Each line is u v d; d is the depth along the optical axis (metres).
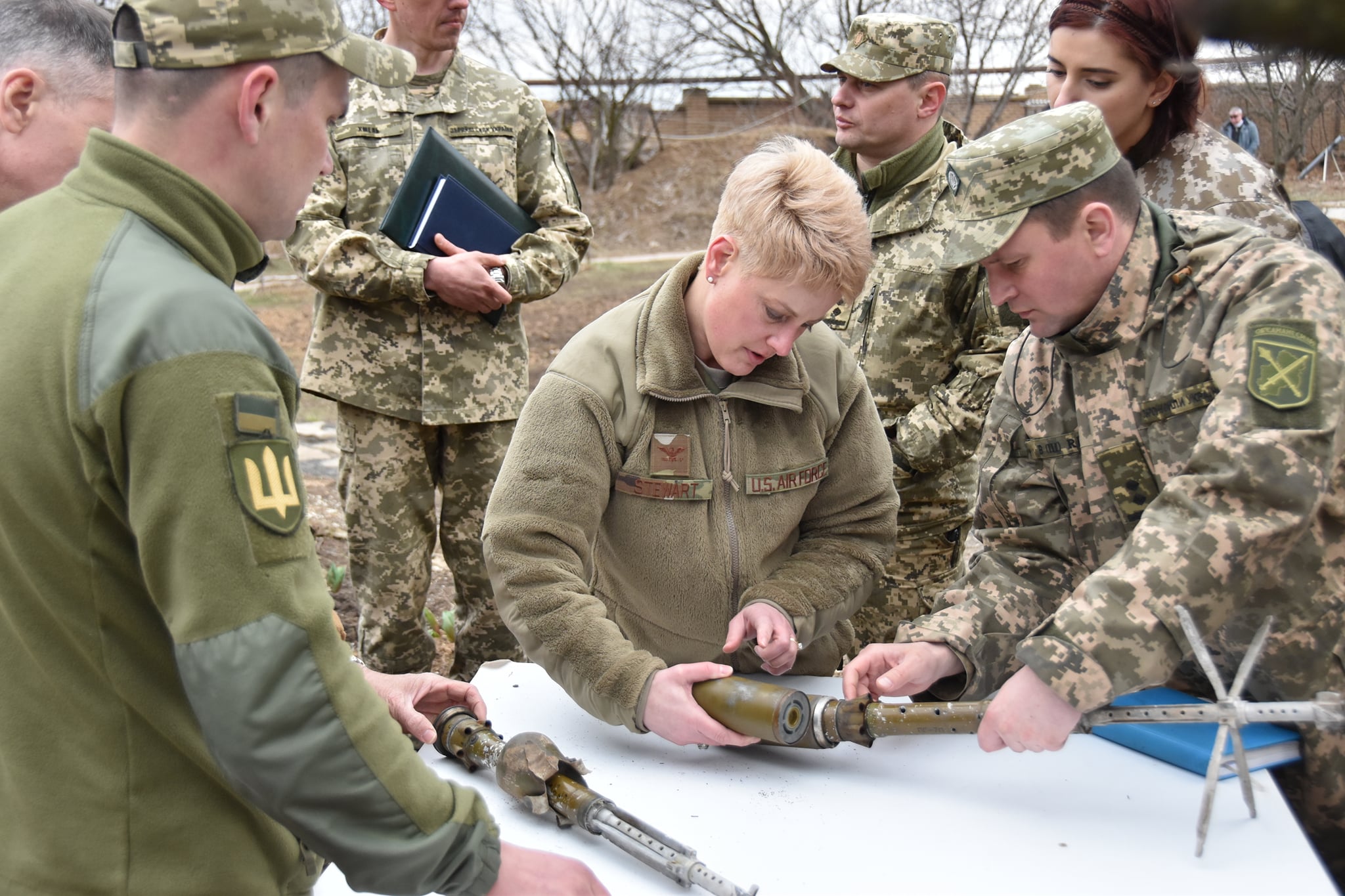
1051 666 1.33
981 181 1.52
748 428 1.76
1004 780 1.54
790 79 14.89
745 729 1.55
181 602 0.96
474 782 1.59
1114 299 1.56
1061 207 1.50
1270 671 1.53
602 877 1.34
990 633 1.67
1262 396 1.39
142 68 1.04
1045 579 1.73
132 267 0.99
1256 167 2.07
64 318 0.98
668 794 1.52
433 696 1.68
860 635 2.90
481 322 3.06
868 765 1.61
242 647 0.95
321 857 1.24
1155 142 2.14
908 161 2.72
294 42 1.06
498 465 3.13
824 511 1.88
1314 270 1.45
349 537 3.10
